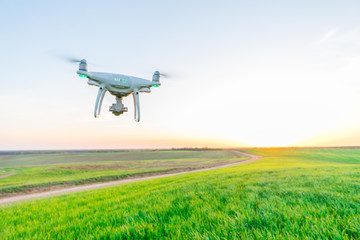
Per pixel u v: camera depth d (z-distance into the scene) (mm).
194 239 2023
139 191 8188
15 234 3301
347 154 85812
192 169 41000
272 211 2760
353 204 2906
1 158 99375
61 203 6504
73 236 2834
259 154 97250
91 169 42406
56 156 107250
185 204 3908
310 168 12898
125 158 91125
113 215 3666
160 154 113125
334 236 1838
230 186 6219
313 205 3121
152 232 2424
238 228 2242
